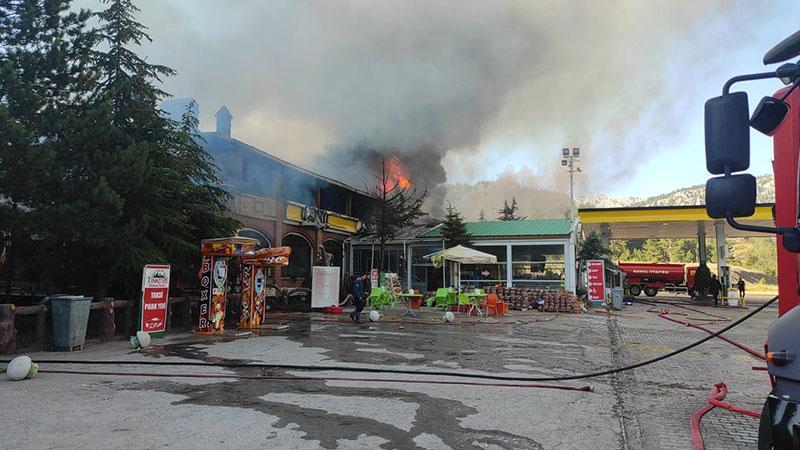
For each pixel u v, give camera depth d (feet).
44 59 35.94
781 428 8.18
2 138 30.83
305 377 25.35
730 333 50.08
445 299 62.39
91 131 36.24
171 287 51.06
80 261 41.55
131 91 43.37
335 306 65.72
